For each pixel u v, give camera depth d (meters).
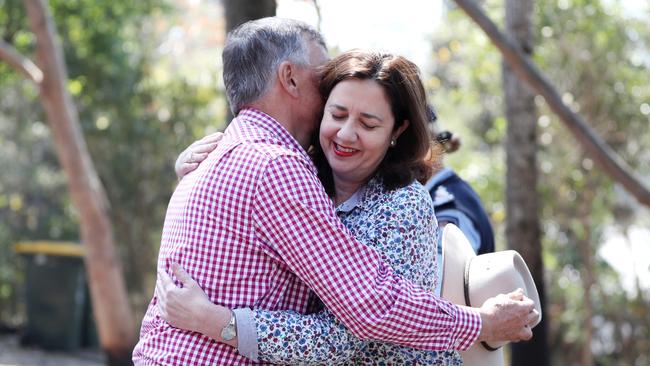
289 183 3.58
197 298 3.56
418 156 3.88
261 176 3.59
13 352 15.66
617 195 15.00
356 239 3.62
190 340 3.61
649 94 14.22
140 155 19.52
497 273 3.98
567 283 15.23
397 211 3.71
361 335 3.54
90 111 19.02
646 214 15.28
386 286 3.53
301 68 3.90
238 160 3.66
